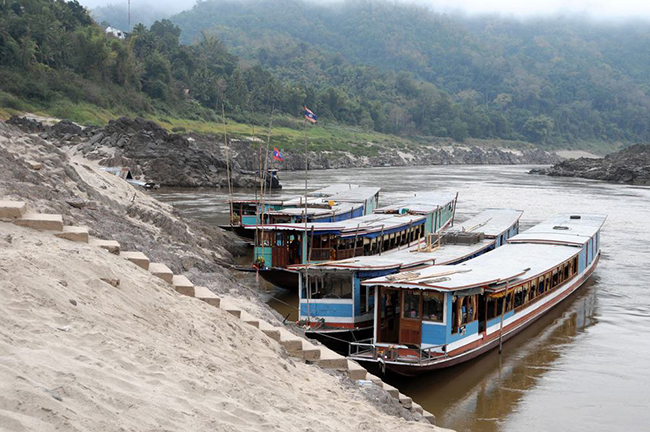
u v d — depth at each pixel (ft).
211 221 196.13
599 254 151.53
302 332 77.87
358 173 467.11
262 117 632.38
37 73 437.99
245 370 42.47
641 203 274.16
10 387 24.32
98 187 132.16
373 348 78.95
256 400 36.32
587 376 82.84
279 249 115.85
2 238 45.34
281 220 140.36
